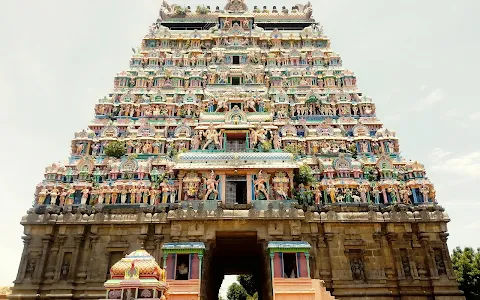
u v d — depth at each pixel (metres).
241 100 43.09
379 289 31.58
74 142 41.56
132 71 51.88
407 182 37.25
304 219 31.42
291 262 28.81
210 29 59.81
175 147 41.62
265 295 31.81
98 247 32.41
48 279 31.31
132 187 35.72
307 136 43.31
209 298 33.75
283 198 32.69
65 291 30.78
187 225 30.67
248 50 54.50
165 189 35.62
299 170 36.06
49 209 33.75
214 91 47.66
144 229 32.62
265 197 32.69
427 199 35.97
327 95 48.97
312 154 41.66
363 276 32.00
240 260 42.81
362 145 42.19
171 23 62.94
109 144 41.06
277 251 28.33
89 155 41.03
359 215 33.62
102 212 33.66
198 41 57.88
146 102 47.22
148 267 17.06
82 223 32.75
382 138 42.66
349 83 51.00
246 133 37.59
